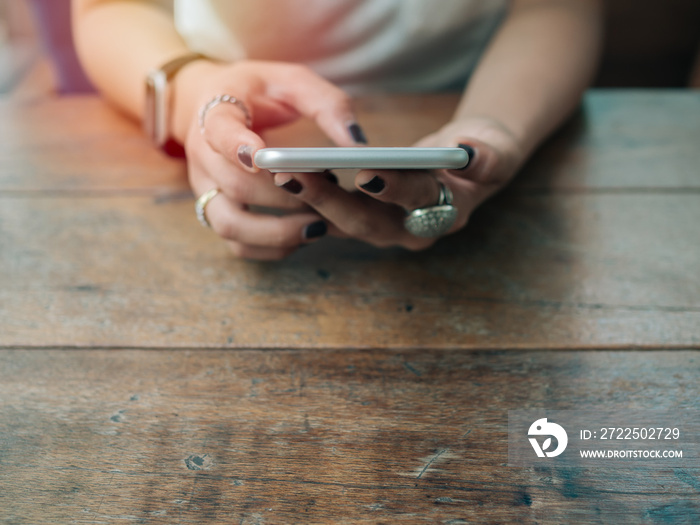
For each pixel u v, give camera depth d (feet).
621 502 0.95
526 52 1.58
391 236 1.18
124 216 1.44
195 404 1.08
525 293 1.26
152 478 0.98
